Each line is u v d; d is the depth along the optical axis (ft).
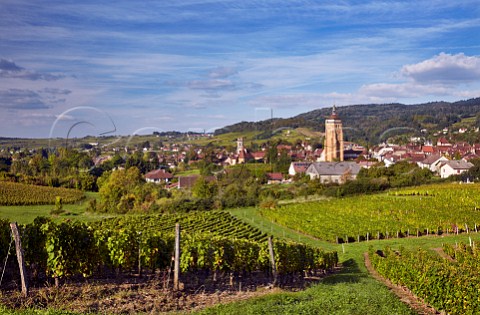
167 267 79.10
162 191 305.12
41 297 54.80
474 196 249.55
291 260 101.81
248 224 224.53
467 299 64.44
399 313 60.64
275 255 96.63
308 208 248.93
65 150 424.05
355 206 242.58
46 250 63.98
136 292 62.85
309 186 335.47
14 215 243.40
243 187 328.29
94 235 73.31
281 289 79.41
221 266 84.58
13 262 66.44
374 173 353.72
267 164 499.92
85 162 394.52
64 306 52.65
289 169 467.11
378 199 261.24
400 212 214.90
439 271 72.33
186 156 543.39
